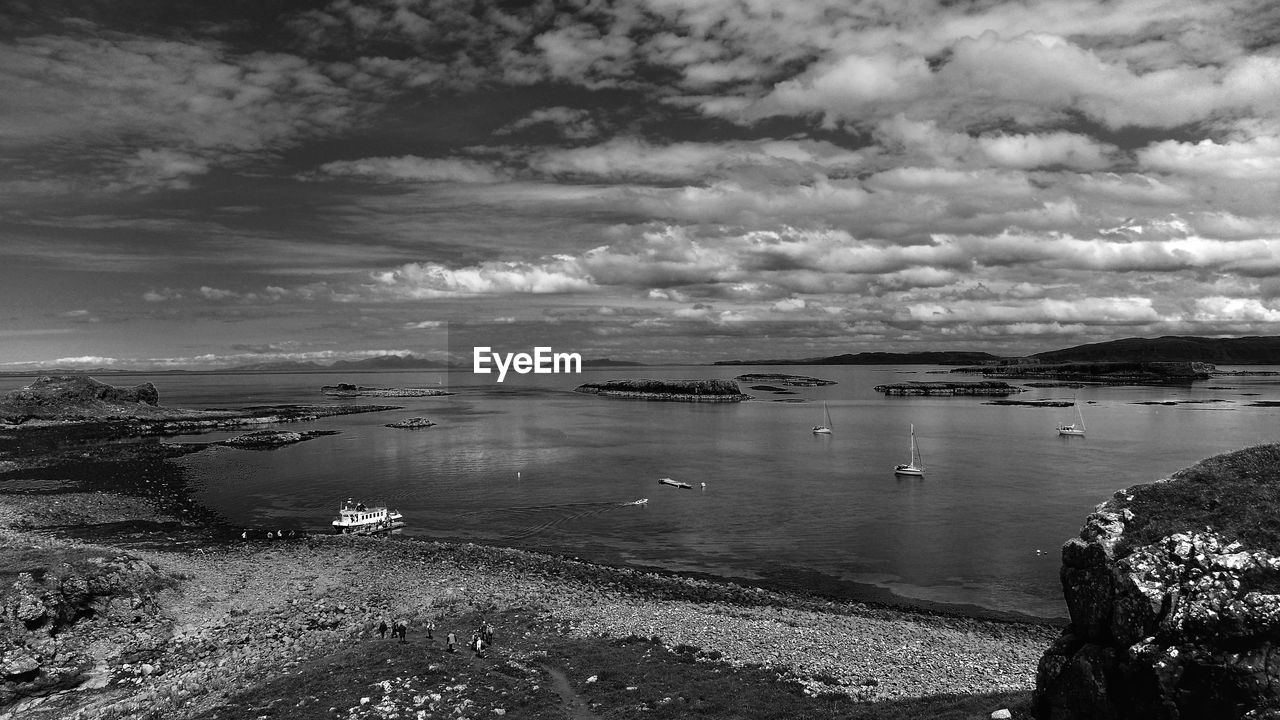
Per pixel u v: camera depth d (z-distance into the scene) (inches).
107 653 2101.4
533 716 1491.1
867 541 3489.2
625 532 3740.2
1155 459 5974.4
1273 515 1128.8
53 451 6540.4
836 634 2171.5
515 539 3636.8
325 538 3575.3
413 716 1498.5
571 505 4352.9
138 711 1667.1
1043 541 3454.7
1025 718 1256.2
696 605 2551.7
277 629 2272.4
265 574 2930.6
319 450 6776.6
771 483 5034.5
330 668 1815.9
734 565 3154.5
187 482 5113.2
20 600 2066.9
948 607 2620.6
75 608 2208.4
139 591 2448.3
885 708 1497.3
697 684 1684.3
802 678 1739.7
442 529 3838.6
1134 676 1088.8
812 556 3260.3
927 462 5949.8
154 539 3572.8
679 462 6038.4
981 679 1749.5
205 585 2768.2
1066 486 4805.6
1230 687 995.3
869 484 4970.5
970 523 3816.4
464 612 2369.6
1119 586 1141.1
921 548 3358.8
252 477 5315.0
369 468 5718.5
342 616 2390.5
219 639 2198.6
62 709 1775.3
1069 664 1192.8
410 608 2465.6
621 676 1743.4
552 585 2802.7
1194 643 1043.9
